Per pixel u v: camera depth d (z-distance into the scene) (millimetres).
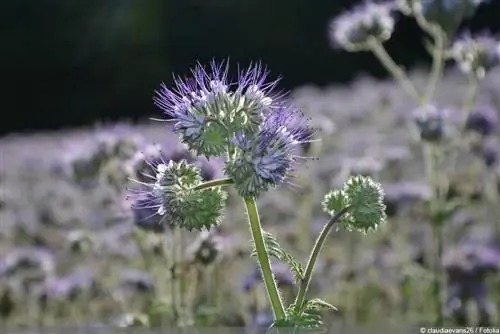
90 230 15172
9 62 62250
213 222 6223
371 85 32219
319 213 16531
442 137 12195
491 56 12508
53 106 61500
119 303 12859
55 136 33688
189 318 9750
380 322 12547
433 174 12555
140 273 12859
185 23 62750
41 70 62219
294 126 6250
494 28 46969
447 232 14922
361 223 6453
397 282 13859
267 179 5961
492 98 21812
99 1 63656
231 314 10711
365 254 14406
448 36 12734
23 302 13562
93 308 13227
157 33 62594
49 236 16484
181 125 6148
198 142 6102
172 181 6266
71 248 13867
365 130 20969
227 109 6109
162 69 62094
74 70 62125
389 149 17203
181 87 6340
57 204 18109
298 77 60562
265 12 62344
